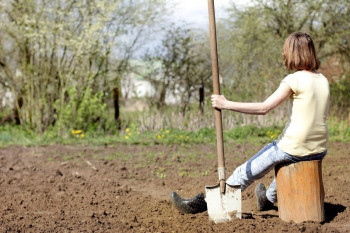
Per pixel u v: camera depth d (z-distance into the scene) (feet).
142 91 46.42
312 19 46.83
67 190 19.88
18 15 40.65
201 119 40.34
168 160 26.76
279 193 13.58
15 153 30.66
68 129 37.93
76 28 41.29
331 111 42.78
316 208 13.15
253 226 12.82
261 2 46.80
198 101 44.98
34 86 40.98
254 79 44.68
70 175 23.31
